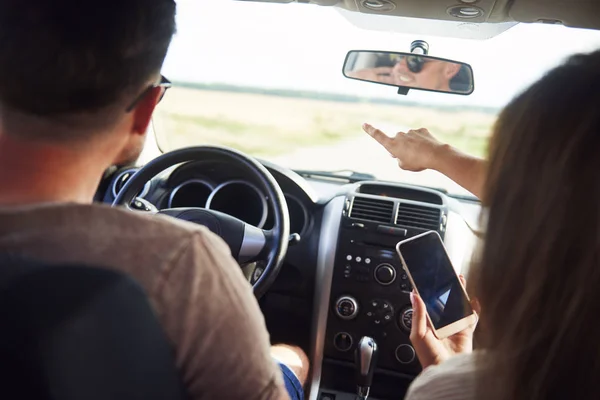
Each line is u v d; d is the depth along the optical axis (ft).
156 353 2.81
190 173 8.14
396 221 8.22
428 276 5.70
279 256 6.83
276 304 8.85
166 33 3.08
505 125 2.96
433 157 5.78
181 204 8.28
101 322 2.63
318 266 8.45
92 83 2.82
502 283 2.87
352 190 8.53
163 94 3.35
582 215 2.64
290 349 8.50
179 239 2.96
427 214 8.20
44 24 2.74
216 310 2.99
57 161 2.90
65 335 2.54
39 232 2.75
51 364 2.51
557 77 2.85
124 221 2.90
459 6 5.97
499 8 5.96
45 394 2.52
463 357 3.25
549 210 2.70
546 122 2.78
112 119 2.98
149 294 2.86
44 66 2.75
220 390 3.09
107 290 2.66
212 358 3.01
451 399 3.05
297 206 8.59
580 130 2.68
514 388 2.81
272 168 8.49
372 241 8.21
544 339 2.72
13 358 2.50
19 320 2.52
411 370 8.31
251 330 3.14
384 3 6.09
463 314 5.28
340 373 8.56
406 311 8.17
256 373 3.14
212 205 8.09
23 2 2.75
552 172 2.71
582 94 2.75
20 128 2.86
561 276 2.68
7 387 2.54
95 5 2.80
